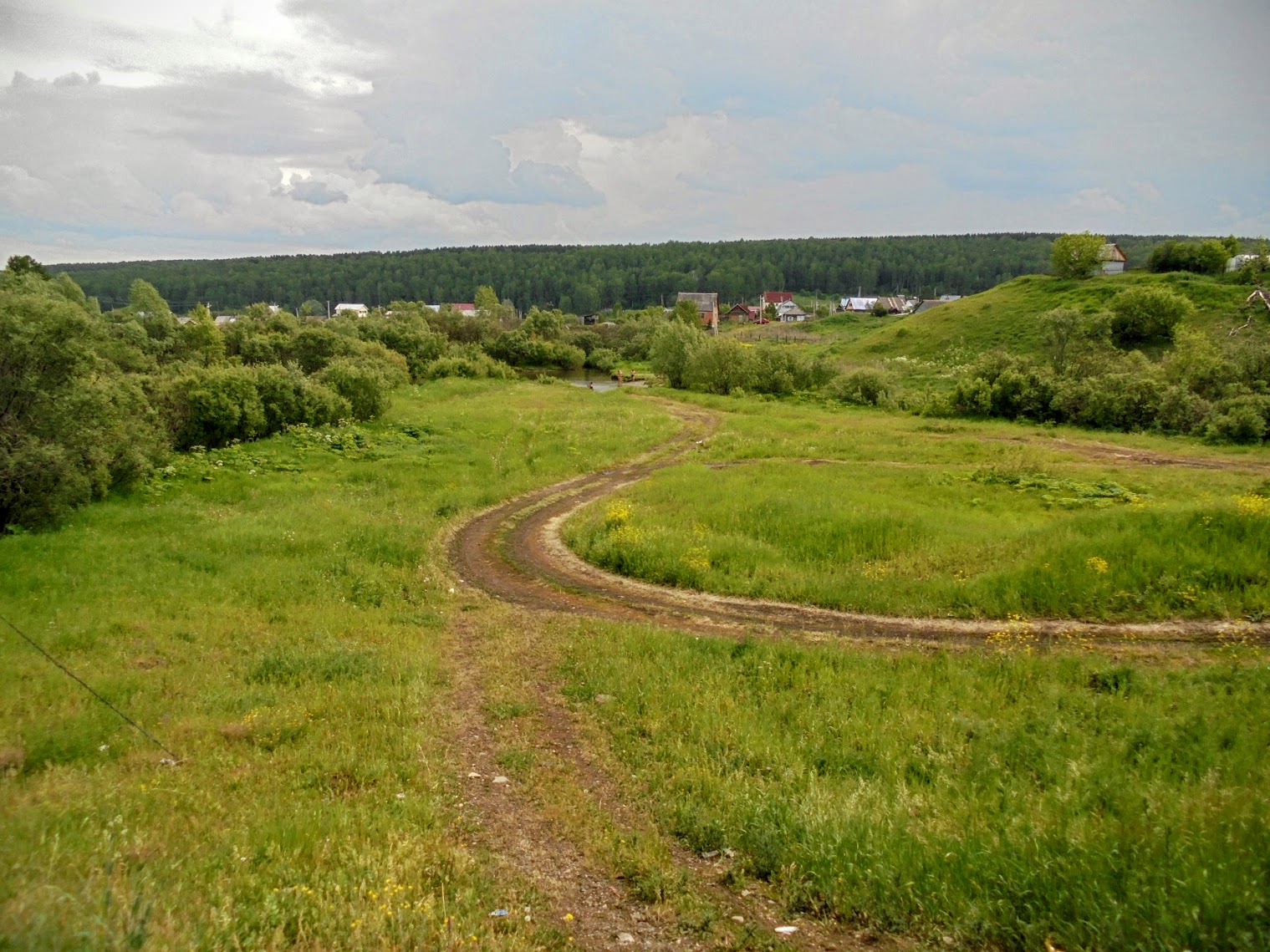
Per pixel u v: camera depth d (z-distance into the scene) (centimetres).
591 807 659
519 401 4456
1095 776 668
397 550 1541
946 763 719
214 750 749
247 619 1162
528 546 1689
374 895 466
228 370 2689
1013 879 496
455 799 671
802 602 1277
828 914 503
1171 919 430
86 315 1695
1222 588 1141
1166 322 5144
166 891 461
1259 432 2928
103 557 1372
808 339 8175
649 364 7069
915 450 2781
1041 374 3778
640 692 905
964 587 1233
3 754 696
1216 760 686
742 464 2591
